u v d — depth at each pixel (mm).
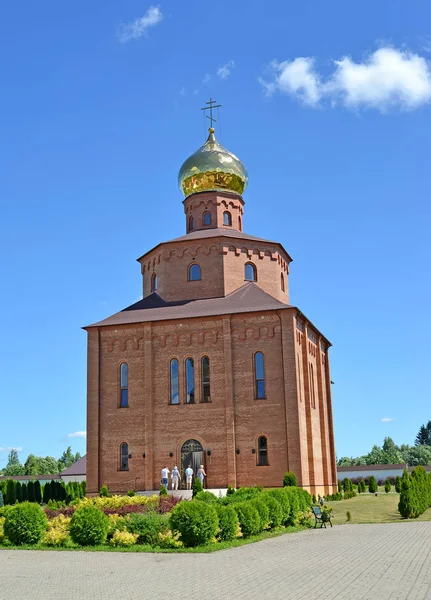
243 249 48750
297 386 41156
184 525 21594
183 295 47812
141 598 13383
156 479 42094
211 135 54500
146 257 51469
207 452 41562
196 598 13172
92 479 43156
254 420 41156
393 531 26188
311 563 17438
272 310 42281
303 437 41844
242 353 42438
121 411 43938
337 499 46781
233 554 19812
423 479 37219
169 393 43312
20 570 17812
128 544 22266
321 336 50906
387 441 145750
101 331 45625
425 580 14305
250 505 24734
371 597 12641
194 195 52781
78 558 20016
